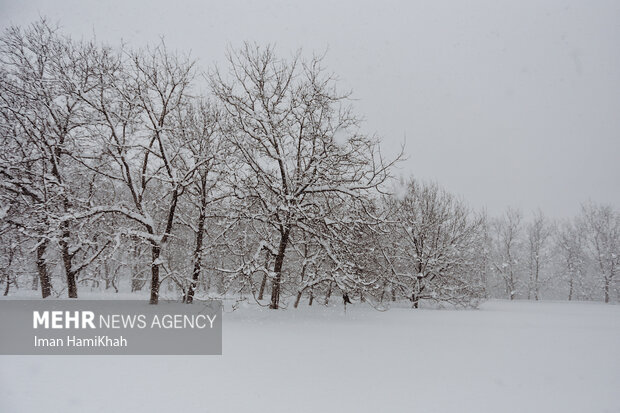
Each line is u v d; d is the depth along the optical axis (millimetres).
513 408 4422
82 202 15977
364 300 16047
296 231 16688
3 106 15898
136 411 4090
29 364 6020
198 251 15727
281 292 16438
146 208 17250
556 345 8406
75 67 16578
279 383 5219
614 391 5086
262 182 14117
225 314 12719
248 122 14695
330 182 14430
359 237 14680
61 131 16766
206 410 4168
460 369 6137
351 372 5840
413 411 4262
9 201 16328
